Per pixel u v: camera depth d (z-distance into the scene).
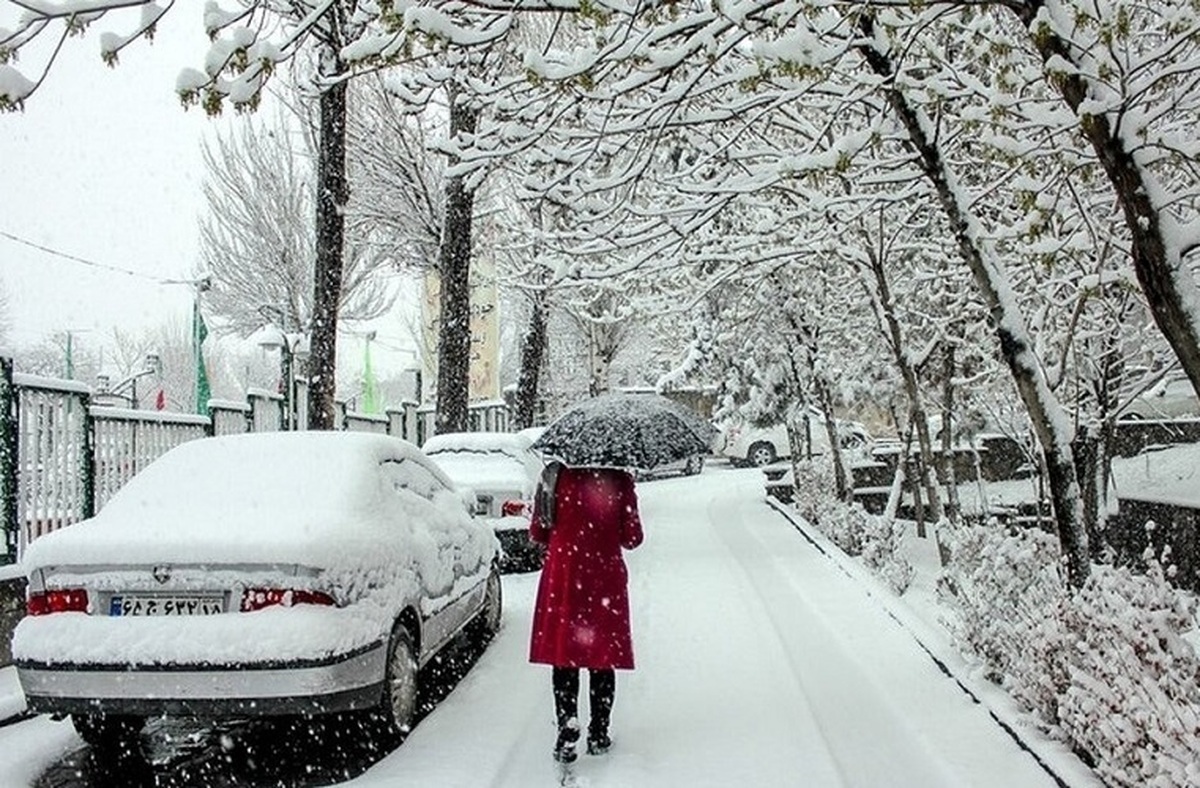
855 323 15.95
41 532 8.19
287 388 13.09
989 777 4.88
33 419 8.16
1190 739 3.65
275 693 4.99
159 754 5.75
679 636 8.37
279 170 23.38
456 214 16.70
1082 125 4.42
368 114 19.05
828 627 8.51
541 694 6.81
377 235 21.34
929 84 5.69
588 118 6.73
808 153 6.77
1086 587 5.34
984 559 6.83
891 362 16.05
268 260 23.36
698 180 8.20
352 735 5.88
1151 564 4.86
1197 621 5.48
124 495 5.91
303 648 5.00
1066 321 10.06
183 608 5.14
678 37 5.23
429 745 5.65
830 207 8.00
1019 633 5.93
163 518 5.55
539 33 11.28
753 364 20.81
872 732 5.77
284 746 5.85
